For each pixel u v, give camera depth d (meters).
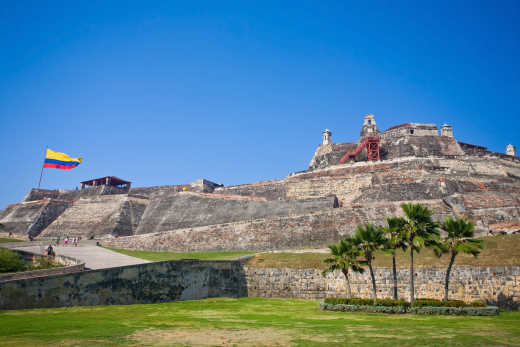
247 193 97.75
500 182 74.50
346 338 23.38
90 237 84.25
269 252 54.53
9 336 22.61
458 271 39.56
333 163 101.88
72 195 116.00
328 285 45.47
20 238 80.75
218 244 67.81
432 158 82.00
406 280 41.72
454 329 26.41
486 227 54.25
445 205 61.31
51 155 85.56
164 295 42.03
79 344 20.97
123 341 21.98
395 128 100.69
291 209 75.81
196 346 21.06
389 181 77.12
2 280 34.25
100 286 37.38
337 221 63.22
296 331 25.64
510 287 36.59
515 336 23.84
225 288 47.53
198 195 92.25
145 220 90.12
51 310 32.84
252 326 27.70
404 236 36.75
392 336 23.95
